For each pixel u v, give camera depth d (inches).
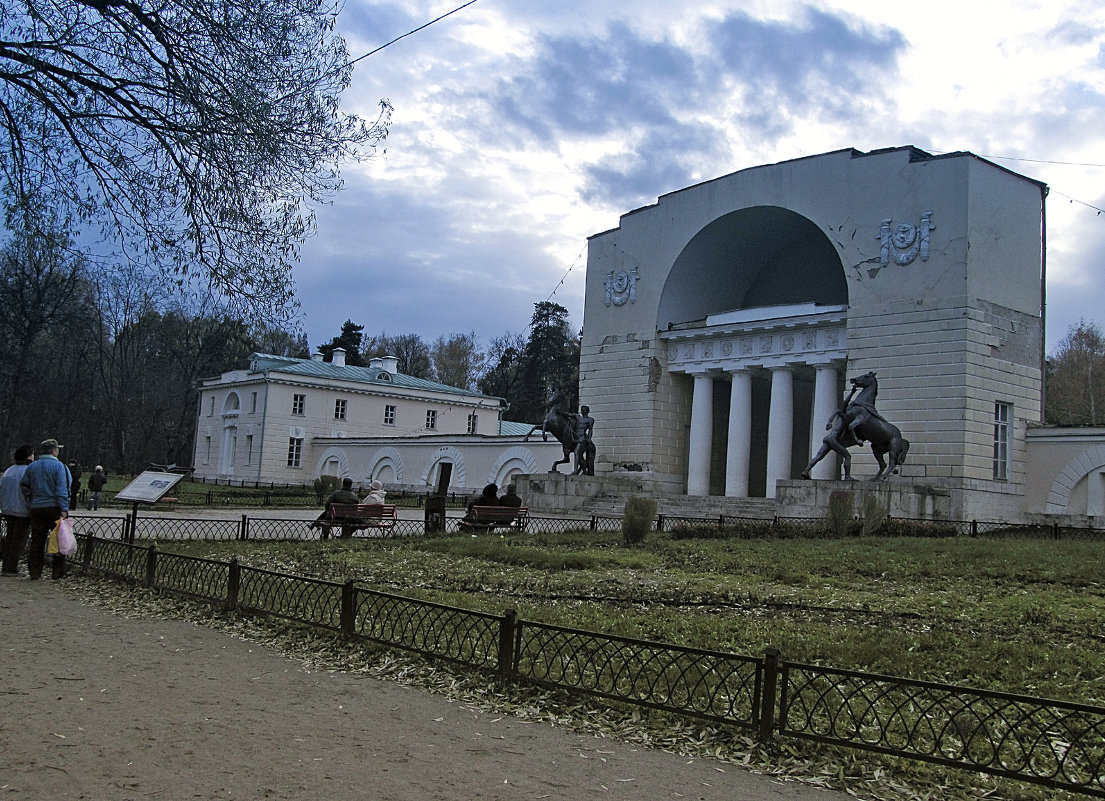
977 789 217.2
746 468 1499.8
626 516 802.2
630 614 434.3
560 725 259.1
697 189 1566.2
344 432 2432.3
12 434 2242.9
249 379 2399.1
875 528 876.0
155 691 270.7
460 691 290.2
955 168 1230.3
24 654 308.8
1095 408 2269.9
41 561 497.0
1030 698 206.1
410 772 210.5
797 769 227.3
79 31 539.2
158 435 2842.0
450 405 2608.3
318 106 582.9
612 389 1648.6
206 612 407.2
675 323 1624.0
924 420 1215.6
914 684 222.4
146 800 184.2
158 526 884.0
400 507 1471.5
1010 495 1209.4
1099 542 810.8
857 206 1330.0
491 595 491.2
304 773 205.2
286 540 767.1
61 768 199.2
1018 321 1259.8
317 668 318.7
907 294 1255.5
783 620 431.8
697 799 204.7
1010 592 529.0
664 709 253.4
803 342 1430.9
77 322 2084.2
